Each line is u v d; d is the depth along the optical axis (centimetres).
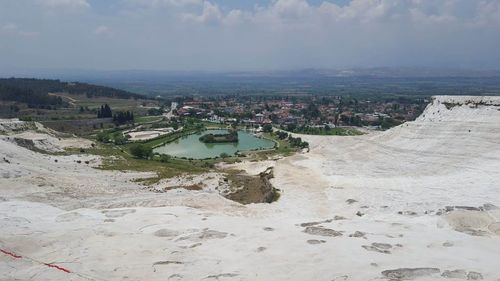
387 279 2447
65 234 3434
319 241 3203
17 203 4594
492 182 5147
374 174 6406
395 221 3900
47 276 2636
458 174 5838
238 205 4966
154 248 3111
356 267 2644
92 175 7538
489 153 6431
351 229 3603
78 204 4847
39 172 6538
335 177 6288
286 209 4781
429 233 3469
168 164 10669
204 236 3400
